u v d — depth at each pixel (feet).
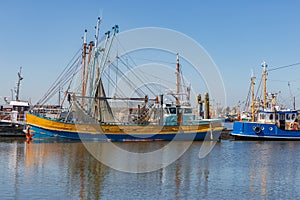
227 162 110.73
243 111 333.42
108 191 68.49
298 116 209.15
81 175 83.76
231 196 66.54
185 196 65.92
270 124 196.95
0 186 70.49
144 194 66.80
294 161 114.52
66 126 164.45
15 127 184.75
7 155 115.85
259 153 136.77
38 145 147.64
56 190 68.13
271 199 64.85
